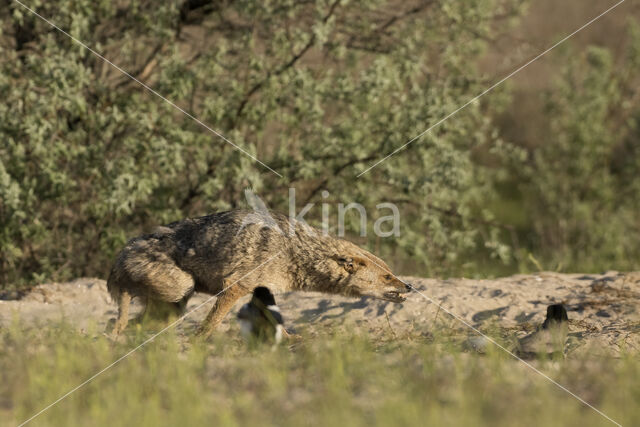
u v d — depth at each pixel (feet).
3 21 91.30
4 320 62.08
